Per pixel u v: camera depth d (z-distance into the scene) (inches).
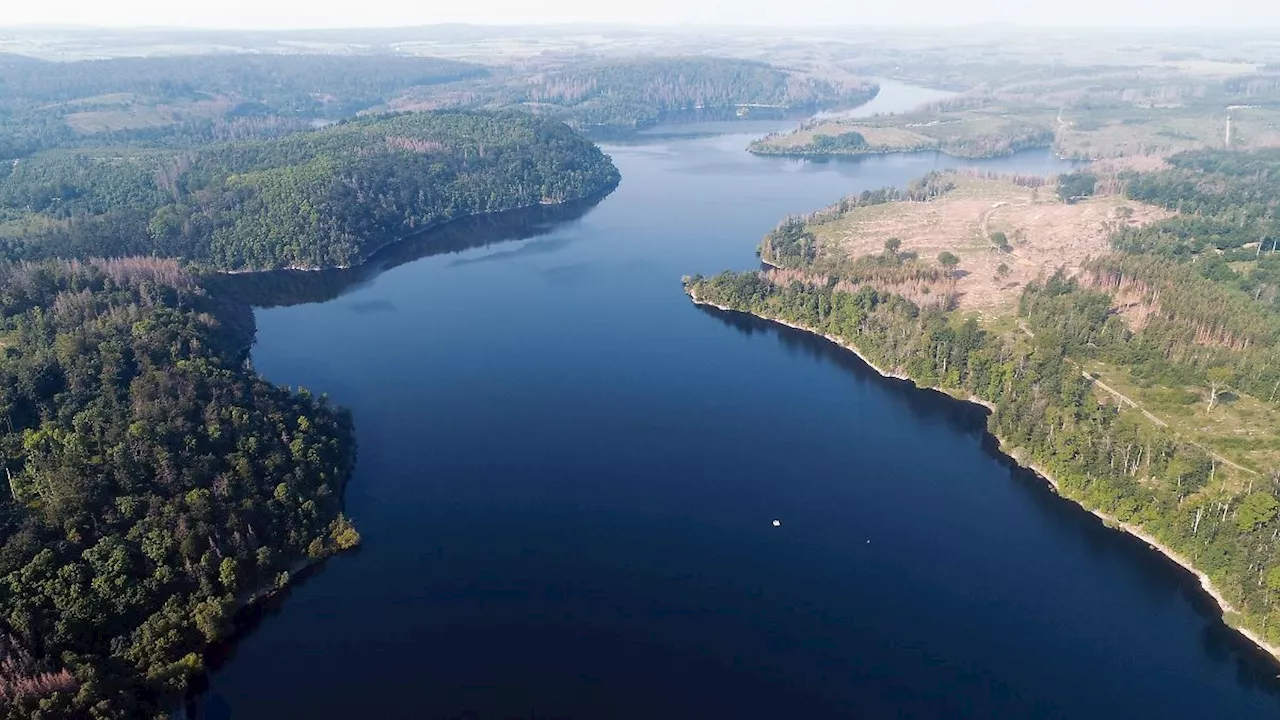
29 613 5467.5
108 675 5359.3
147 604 5959.6
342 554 7121.1
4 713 4771.2
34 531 6087.6
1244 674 5905.5
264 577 6594.5
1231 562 6520.7
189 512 6594.5
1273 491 6870.1
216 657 6048.2
